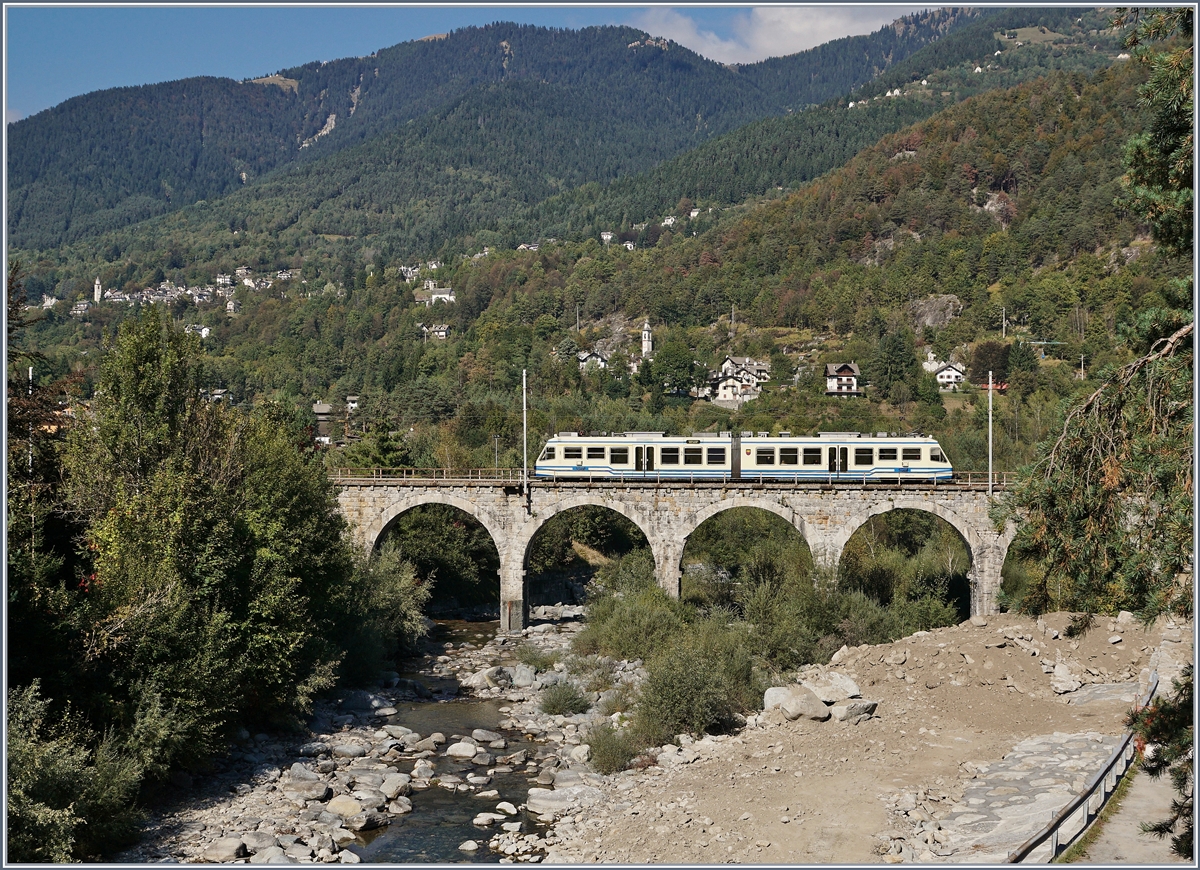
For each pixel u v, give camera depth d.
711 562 79.94
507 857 27.22
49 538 34.41
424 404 134.88
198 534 35.22
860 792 27.95
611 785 32.72
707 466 63.31
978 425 117.12
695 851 25.12
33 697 26.52
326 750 37.59
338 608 47.28
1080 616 19.69
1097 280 178.25
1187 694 19.20
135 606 31.30
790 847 24.66
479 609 74.75
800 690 35.81
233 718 36.69
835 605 51.56
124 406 36.16
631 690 44.56
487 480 63.44
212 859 27.17
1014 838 23.78
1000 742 32.12
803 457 62.50
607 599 60.31
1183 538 16.53
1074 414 18.31
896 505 59.78
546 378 172.25
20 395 34.12
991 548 58.94
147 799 31.11
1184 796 20.39
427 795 33.03
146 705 30.66
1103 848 22.23
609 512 94.75
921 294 199.00
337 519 47.53
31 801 24.25
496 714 43.62
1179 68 18.30
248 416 44.31
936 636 39.66
